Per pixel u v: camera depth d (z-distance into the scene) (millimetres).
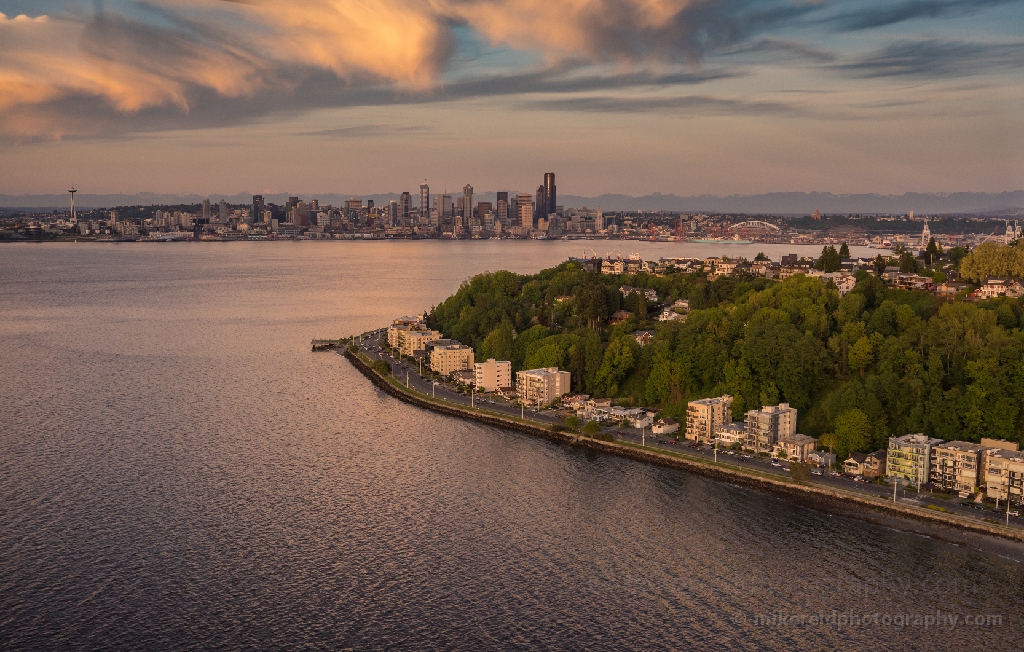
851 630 192625
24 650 182750
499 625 194500
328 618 196500
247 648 185000
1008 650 184750
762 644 187625
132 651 183375
